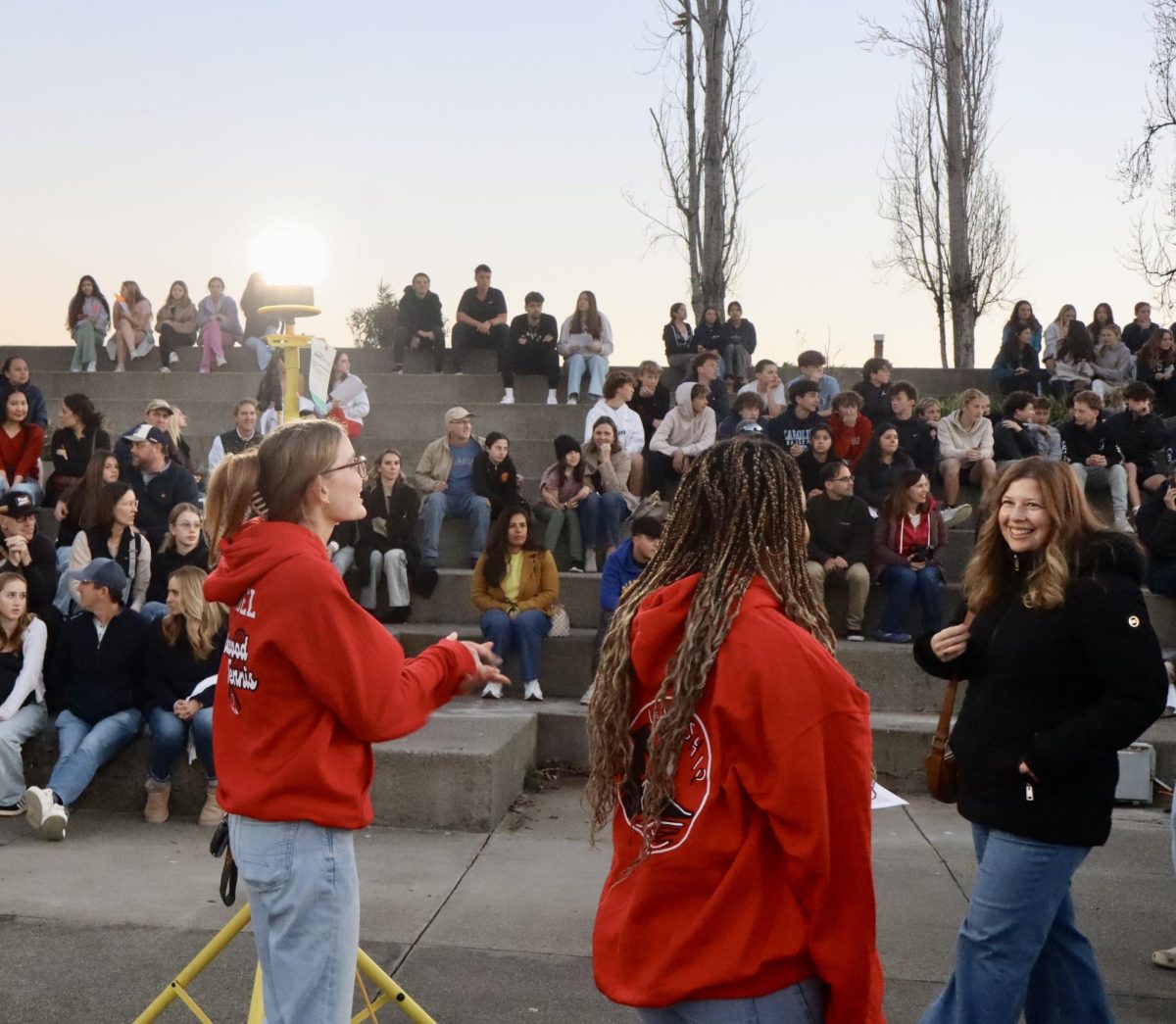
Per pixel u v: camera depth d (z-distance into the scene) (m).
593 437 8.85
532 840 5.63
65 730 5.95
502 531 7.35
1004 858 2.94
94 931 4.38
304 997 2.50
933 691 7.21
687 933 2.00
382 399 13.17
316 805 2.51
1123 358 12.70
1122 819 6.03
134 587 7.20
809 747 1.96
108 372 13.52
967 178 20.44
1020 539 3.05
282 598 2.49
